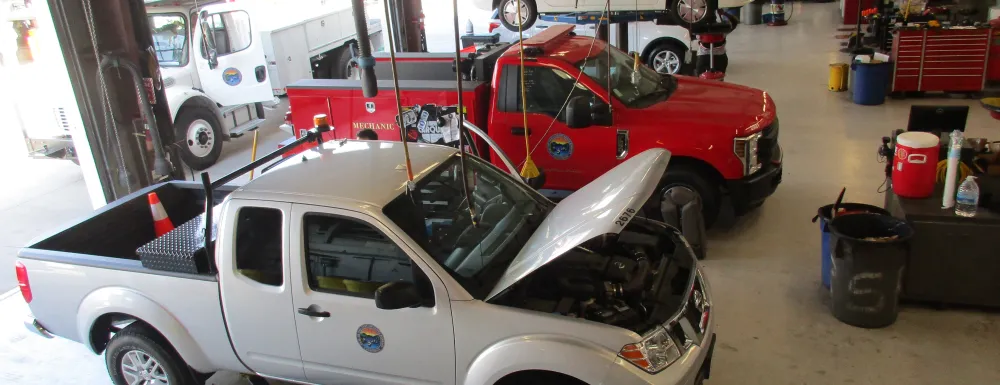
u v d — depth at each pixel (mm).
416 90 7148
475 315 3578
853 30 16859
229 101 10828
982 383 4449
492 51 7742
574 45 7270
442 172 4305
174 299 4184
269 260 3979
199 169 10289
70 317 4469
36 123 9523
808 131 9930
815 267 6078
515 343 3500
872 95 10852
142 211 5383
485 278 3777
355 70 14594
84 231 4953
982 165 5746
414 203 3877
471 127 5141
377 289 3566
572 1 10539
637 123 6504
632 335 3398
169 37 10180
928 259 5141
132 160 6707
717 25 10562
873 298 4996
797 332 5145
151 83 6574
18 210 9172
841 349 4902
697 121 6391
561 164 6855
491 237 4098
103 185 6664
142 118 6660
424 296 3691
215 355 4246
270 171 4336
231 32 10773
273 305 3949
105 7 6180
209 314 4137
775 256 6336
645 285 4020
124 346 4410
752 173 6402
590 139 6641
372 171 4195
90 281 4344
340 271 3844
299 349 4008
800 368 4719
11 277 7180
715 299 5688
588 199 3949
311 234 3871
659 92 7191
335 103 7543
